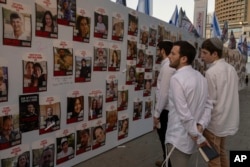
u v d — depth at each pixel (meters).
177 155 3.10
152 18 6.97
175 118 3.10
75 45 4.65
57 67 4.33
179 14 9.77
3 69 3.54
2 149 3.61
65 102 4.55
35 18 3.91
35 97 4.01
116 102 5.85
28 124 3.93
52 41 4.21
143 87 6.82
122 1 6.39
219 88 3.62
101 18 5.20
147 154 5.67
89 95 5.07
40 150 4.16
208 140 3.74
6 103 3.62
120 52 5.84
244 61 21.78
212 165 3.62
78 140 4.90
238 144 6.64
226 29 16.34
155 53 7.22
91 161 5.14
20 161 3.85
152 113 7.34
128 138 6.40
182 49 3.06
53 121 4.34
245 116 10.36
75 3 4.57
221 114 3.65
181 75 2.98
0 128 3.56
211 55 3.69
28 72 3.87
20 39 3.72
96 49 5.14
